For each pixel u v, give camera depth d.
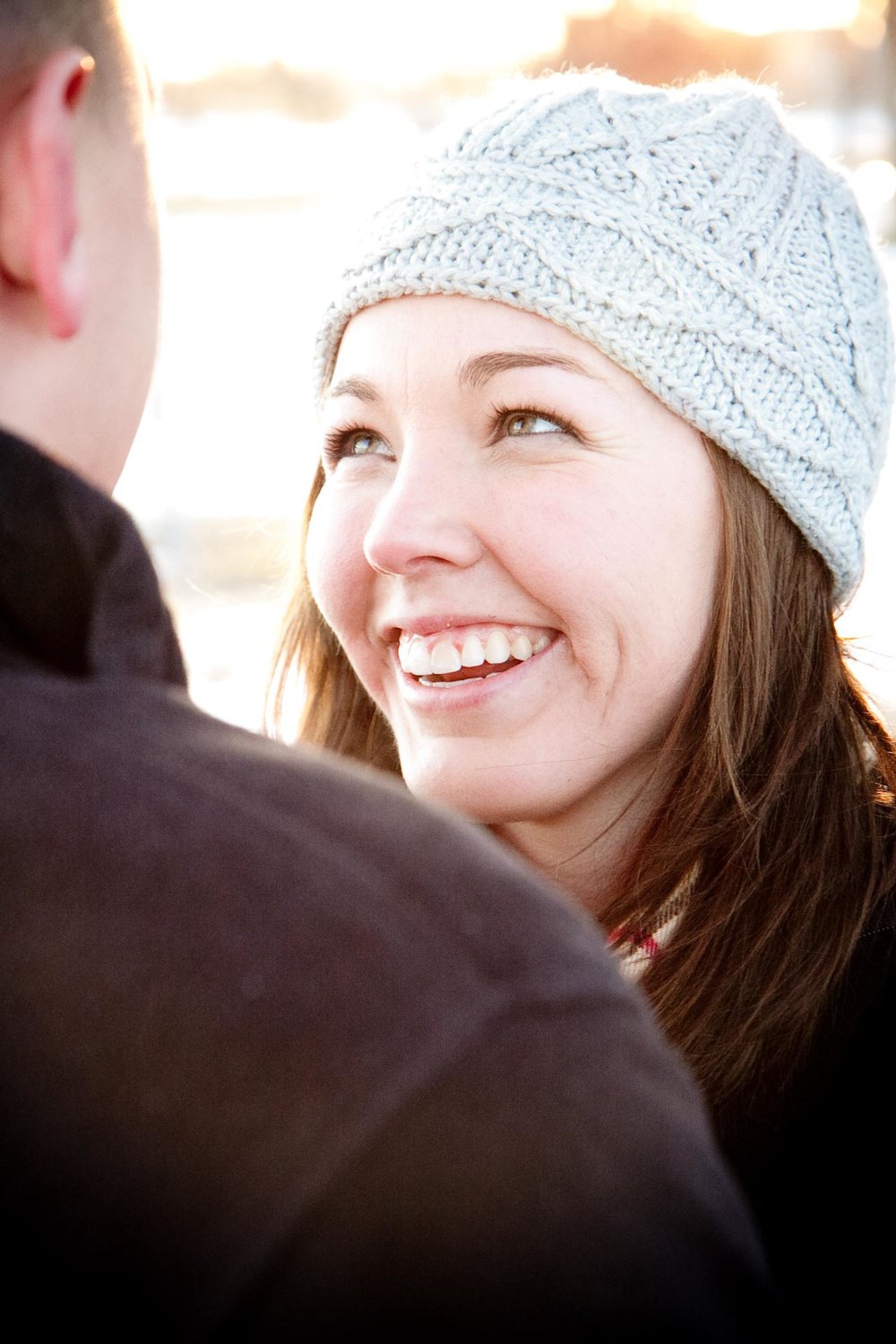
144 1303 0.43
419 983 0.46
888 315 1.37
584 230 1.17
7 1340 0.44
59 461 0.54
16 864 0.49
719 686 1.23
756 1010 1.15
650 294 1.17
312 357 1.42
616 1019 0.50
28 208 0.57
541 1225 0.44
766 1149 1.11
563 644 1.23
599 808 1.31
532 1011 0.47
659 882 1.24
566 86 1.27
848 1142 1.09
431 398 1.21
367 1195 0.43
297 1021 0.45
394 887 0.49
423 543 1.19
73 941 0.47
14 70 0.58
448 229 1.19
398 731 1.37
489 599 1.21
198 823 0.49
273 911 0.47
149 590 0.58
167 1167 0.44
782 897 1.21
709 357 1.18
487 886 0.51
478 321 1.18
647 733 1.25
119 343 0.64
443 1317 0.43
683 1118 0.50
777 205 1.25
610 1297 0.45
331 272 1.34
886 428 1.38
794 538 1.29
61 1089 0.46
